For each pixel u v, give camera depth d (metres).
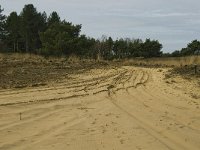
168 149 8.72
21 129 10.10
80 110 13.31
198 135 10.23
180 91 19.77
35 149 8.34
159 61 56.25
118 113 13.03
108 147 8.73
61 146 8.65
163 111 13.73
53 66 32.94
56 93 17.16
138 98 16.92
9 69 26.80
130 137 9.70
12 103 13.91
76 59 45.47
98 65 41.41
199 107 14.86
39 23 74.62
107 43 82.12
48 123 10.98
